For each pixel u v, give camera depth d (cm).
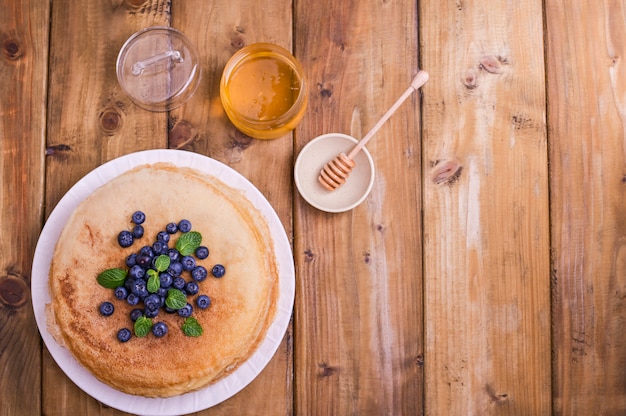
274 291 80
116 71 85
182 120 85
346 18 86
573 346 86
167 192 77
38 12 85
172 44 85
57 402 82
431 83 86
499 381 85
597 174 87
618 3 87
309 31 86
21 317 83
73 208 80
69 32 85
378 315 85
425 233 85
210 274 76
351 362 84
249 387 83
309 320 84
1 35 85
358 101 86
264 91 82
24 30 85
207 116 85
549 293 86
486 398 85
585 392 86
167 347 76
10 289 83
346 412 84
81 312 76
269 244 81
